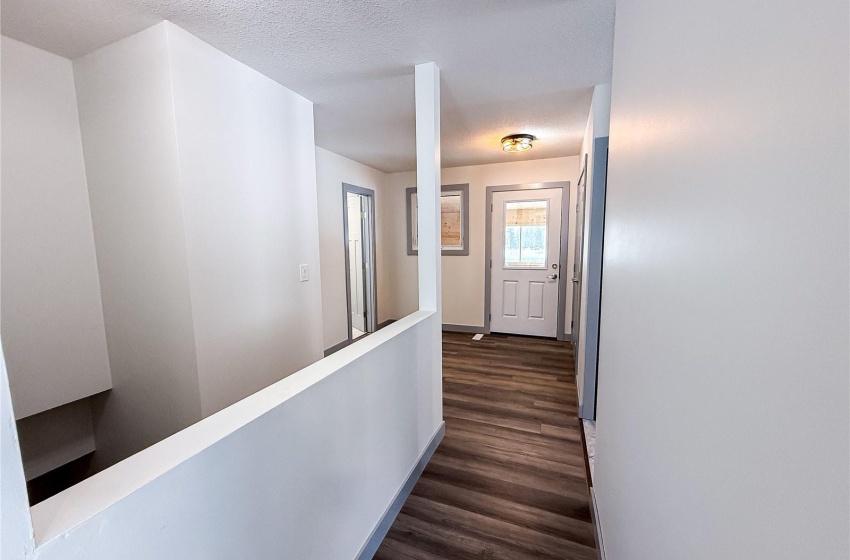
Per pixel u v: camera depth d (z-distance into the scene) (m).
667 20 0.77
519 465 2.01
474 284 4.69
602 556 1.32
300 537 1.01
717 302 0.53
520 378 3.27
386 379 1.52
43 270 1.76
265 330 2.04
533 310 4.49
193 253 1.63
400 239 5.04
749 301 0.44
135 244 1.74
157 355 1.77
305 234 2.35
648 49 0.92
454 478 1.90
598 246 2.41
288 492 0.96
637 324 0.97
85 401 2.10
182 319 1.67
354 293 4.98
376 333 1.61
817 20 0.34
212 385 1.74
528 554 1.44
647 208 0.90
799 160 0.36
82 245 1.87
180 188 1.57
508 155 3.99
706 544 0.54
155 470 0.64
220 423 0.81
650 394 0.84
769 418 0.40
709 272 0.56
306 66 1.91
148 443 1.89
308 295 2.38
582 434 2.33
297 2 1.40
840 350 0.30
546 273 4.37
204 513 0.72
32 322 1.74
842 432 0.30
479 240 4.60
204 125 1.67
